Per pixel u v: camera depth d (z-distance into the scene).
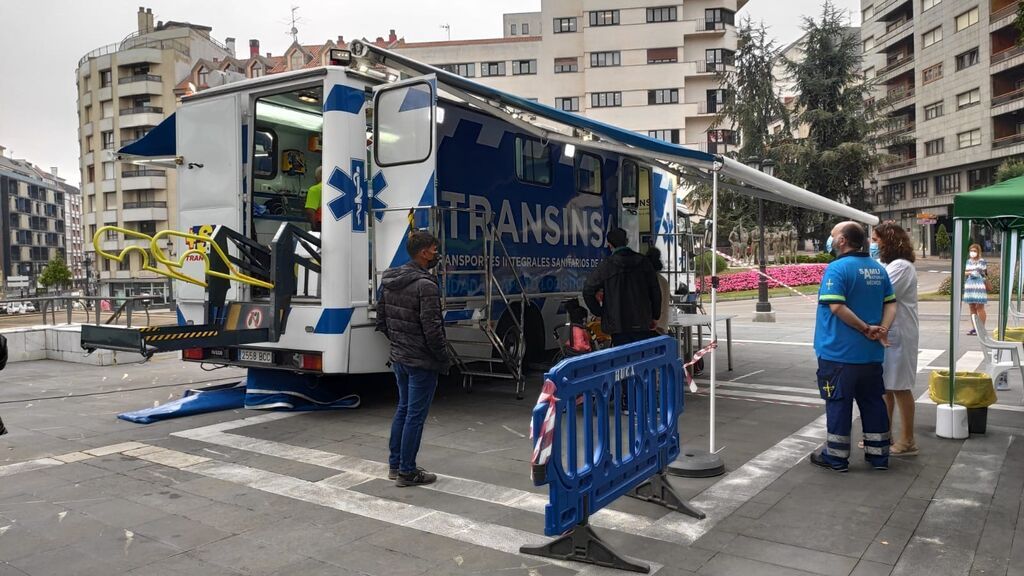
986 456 5.38
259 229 7.70
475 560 3.57
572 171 9.35
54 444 5.95
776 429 6.37
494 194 7.95
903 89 54.00
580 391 3.38
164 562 3.57
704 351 5.51
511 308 8.18
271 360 7.03
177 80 59.06
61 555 3.66
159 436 6.20
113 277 59.09
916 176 53.41
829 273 5.00
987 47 44.88
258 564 3.55
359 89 6.75
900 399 5.41
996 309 19.09
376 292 6.68
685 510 4.18
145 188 58.41
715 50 50.91
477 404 7.56
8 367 10.86
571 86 53.38
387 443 5.90
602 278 6.46
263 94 6.98
